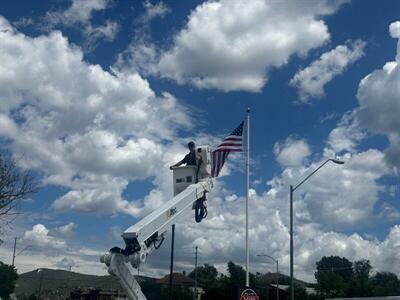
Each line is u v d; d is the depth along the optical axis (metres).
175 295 76.69
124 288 12.80
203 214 15.53
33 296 107.88
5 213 28.70
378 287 98.81
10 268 97.75
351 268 117.19
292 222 29.52
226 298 71.25
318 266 124.81
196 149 15.57
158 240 13.71
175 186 15.55
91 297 70.31
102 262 12.62
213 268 109.44
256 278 88.44
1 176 28.52
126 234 12.45
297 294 75.75
